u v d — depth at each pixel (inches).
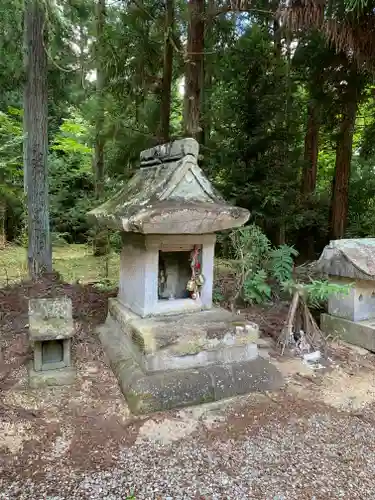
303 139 350.0
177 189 110.9
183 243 119.5
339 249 146.2
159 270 129.6
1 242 355.6
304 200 332.5
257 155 257.8
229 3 199.5
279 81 255.9
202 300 126.3
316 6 171.0
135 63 247.6
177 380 102.0
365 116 352.2
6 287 196.4
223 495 69.5
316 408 101.0
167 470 75.8
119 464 77.1
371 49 191.8
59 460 77.7
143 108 275.1
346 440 87.7
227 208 110.3
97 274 260.1
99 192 349.1
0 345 132.9
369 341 139.8
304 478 74.7
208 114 258.7
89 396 102.4
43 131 209.8
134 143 262.4
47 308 117.8
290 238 341.7
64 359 112.6
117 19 265.3
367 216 354.0
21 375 112.3
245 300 183.3
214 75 297.3
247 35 257.3
